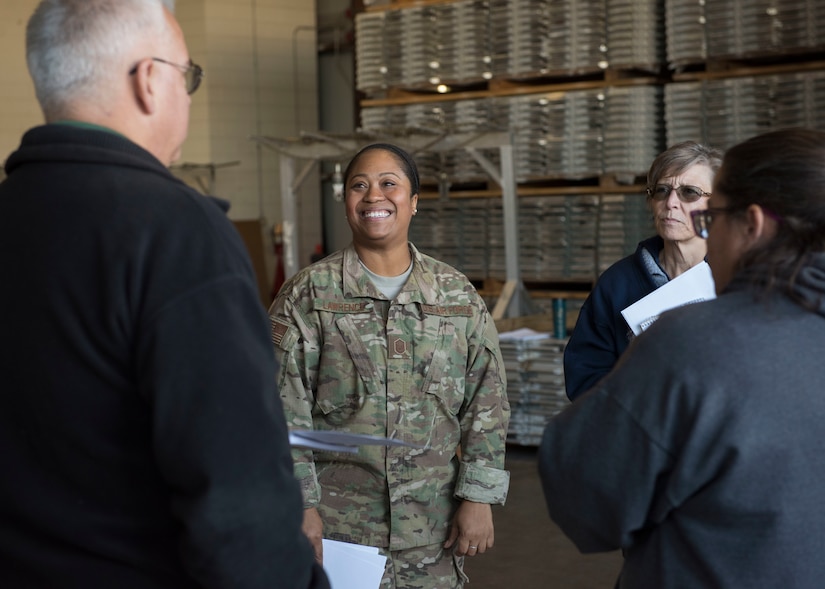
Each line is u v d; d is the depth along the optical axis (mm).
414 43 7582
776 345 1424
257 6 10945
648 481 1454
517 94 7375
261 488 1338
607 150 6949
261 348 1396
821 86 6113
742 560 1424
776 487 1399
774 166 1478
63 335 1363
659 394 1444
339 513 2547
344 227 11523
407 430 2547
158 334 1326
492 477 2580
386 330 2574
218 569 1321
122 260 1354
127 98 1471
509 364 6168
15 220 1419
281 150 7414
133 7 1467
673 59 6602
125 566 1401
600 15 6836
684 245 2639
